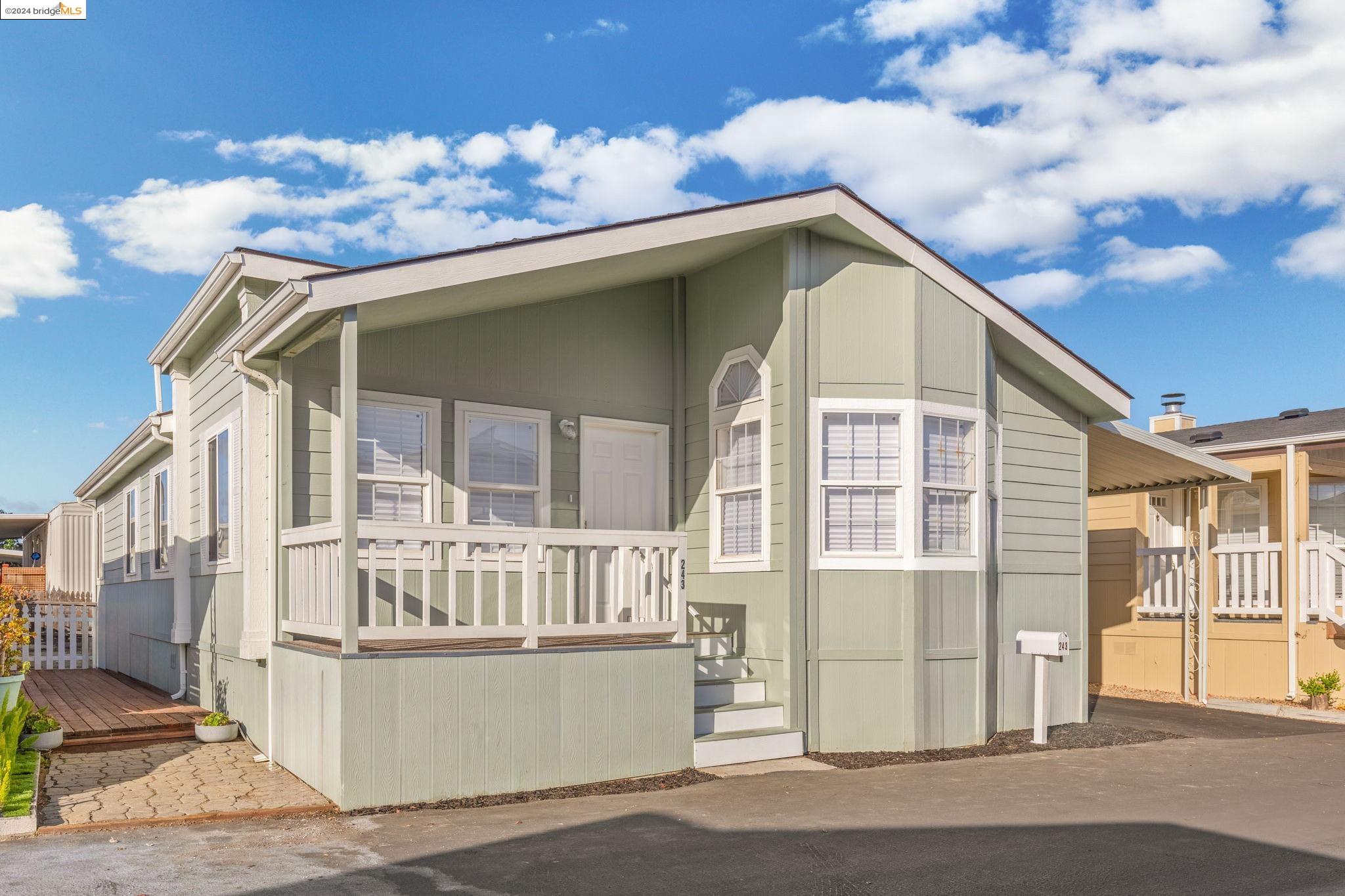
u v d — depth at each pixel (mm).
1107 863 5434
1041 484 11141
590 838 5910
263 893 4742
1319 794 7324
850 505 9102
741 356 9633
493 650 7203
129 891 4766
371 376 8711
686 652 8148
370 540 6910
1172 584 14867
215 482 10422
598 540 7871
